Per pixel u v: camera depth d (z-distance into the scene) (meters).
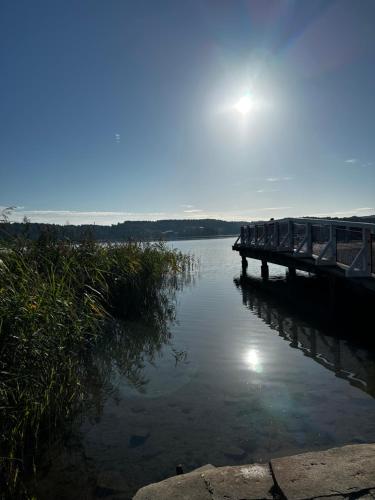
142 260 11.77
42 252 8.16
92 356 7.25
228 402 5.05
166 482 2.79
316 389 5.30
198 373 6.19
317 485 2.54
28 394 4.30
